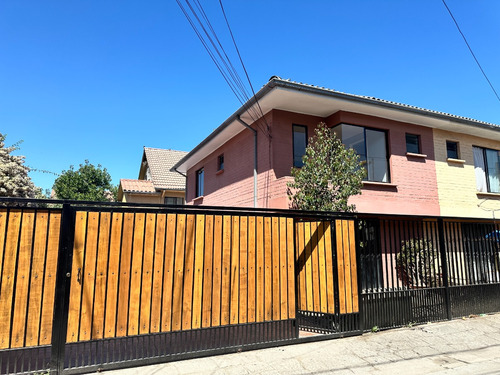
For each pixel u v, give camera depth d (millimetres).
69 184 26766
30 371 4238
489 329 7012
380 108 10008
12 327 4207
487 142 13258
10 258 4297
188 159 15969
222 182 13289
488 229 8758
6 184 12781
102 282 4680
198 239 5348
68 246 4559
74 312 4492
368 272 7160
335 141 8539
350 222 6688
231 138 12695
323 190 7844
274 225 5988
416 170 11164
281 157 9750
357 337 6293
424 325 7160
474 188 12430
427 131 11719
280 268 5930
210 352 5168
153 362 4809
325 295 6445
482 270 8430
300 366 4930
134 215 4988
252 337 5523
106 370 4562
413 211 10812
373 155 10594
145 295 4887
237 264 5578
